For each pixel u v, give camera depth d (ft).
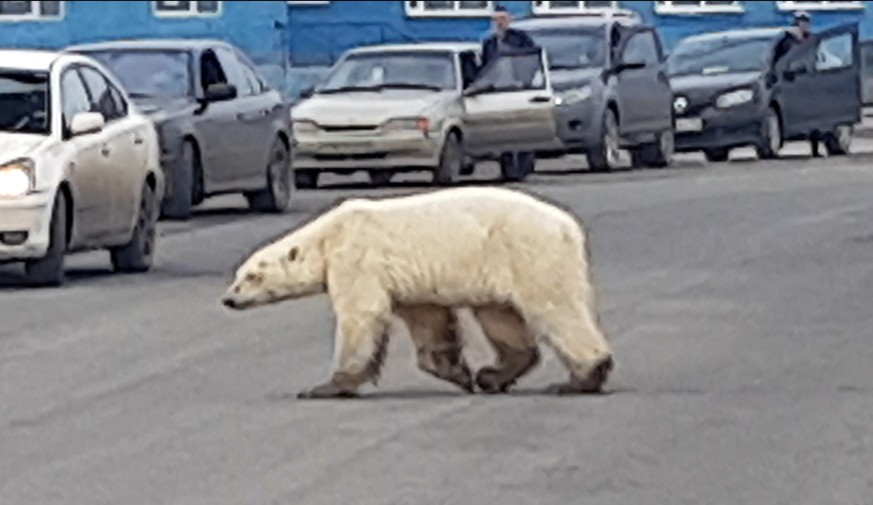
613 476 34.83
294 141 106.83
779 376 45.06
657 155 127.03
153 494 33.81
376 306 42.27
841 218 82.89
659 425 39.29
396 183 113.50
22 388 44.70
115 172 68.23
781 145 131.54
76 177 65.72
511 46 113.39
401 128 106.63
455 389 43.86
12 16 152.76
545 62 114.52
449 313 42.98
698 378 44.86
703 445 37.40
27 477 35.35
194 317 56.49
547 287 42.09
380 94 109.09
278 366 47.47
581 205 91.91
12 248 63.82
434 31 166.40
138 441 38.42
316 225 42.65
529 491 33.71
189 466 36.01
